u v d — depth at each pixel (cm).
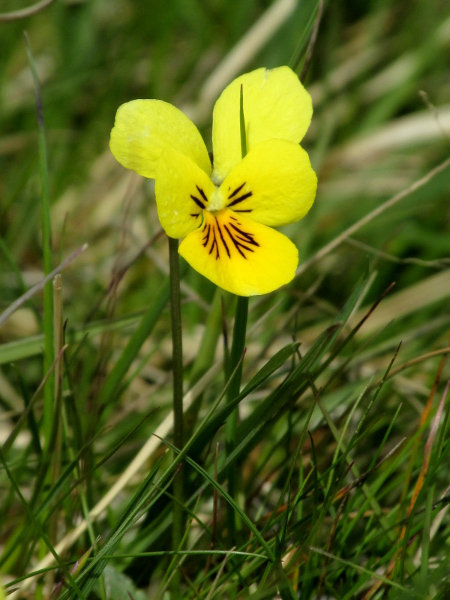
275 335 28
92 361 29
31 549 25
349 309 25
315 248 37
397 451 27
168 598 25
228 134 23
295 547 24
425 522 23
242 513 23
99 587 25
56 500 25
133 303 33
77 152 38
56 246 35
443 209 38
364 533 25
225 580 24
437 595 23
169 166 22
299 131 23
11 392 29
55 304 24
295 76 23
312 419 28
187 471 25
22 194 37
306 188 23
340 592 24
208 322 26
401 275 35
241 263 23
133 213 32
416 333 30
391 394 28
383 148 38
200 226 23
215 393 29
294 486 26
